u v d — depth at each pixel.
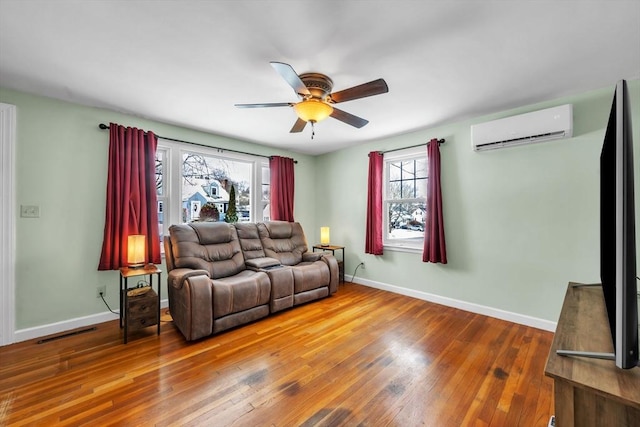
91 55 1.89
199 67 2.04
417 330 2.68
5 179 2.37
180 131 3.47
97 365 2.06
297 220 4.87
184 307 2.47
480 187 3.10
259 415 1.57
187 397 1.71
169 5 1.42
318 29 1.61
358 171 4.43
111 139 2.86
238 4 1.41
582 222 2.50
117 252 2.84
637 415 0.77
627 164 0.83
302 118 2.27
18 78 2.21
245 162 4.25
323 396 1.73
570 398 0.84
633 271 0.82
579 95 2.50
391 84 2.31
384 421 1.53
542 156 2.70
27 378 1.89
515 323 2.84
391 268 3.99
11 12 1.46
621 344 0.81
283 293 3.13
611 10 1.45
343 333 2.62
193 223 3.27
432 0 1.39
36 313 2.52
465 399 1.70
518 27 1.60
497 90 2.43
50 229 2.59
